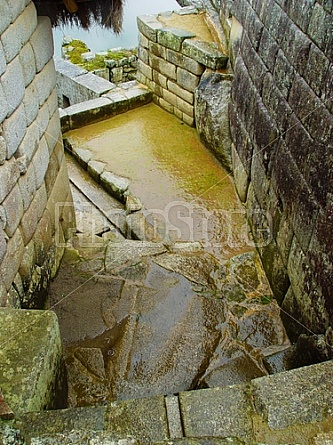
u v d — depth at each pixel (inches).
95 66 334.6
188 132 229.8
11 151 96.5
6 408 63.7
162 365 101.4
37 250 115.7
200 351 105.5
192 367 101.3
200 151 213.5
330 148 90.4
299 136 108.3
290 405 67.3
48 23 118.1
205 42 217.0
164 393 94.8
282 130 121.7
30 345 74.0
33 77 109.1
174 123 238.4
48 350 74.9
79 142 222.5
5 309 80.3
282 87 122.5
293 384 70.2
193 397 70.2
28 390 67.3
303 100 106.3
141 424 66.2
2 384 68.0
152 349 105.0
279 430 65.2
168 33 222.7
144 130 232.7
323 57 95.7
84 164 208.5
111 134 229.3
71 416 65.9
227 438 59.5
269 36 135.0
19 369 70.1
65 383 89.6
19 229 102.7
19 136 100.7
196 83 218.5
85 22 128.2
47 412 65.5
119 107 244.2
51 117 125.8
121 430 65.4
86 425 65.1
